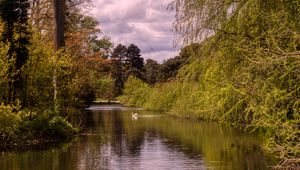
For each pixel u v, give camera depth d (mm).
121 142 28094
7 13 25750
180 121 46531
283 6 8141
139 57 130000
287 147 7246
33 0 34281
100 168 18562
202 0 9516
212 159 20703
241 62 9008
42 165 19109
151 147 25594
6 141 24062
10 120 23984
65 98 31672
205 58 9555
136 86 101875
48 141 26969
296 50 7703
